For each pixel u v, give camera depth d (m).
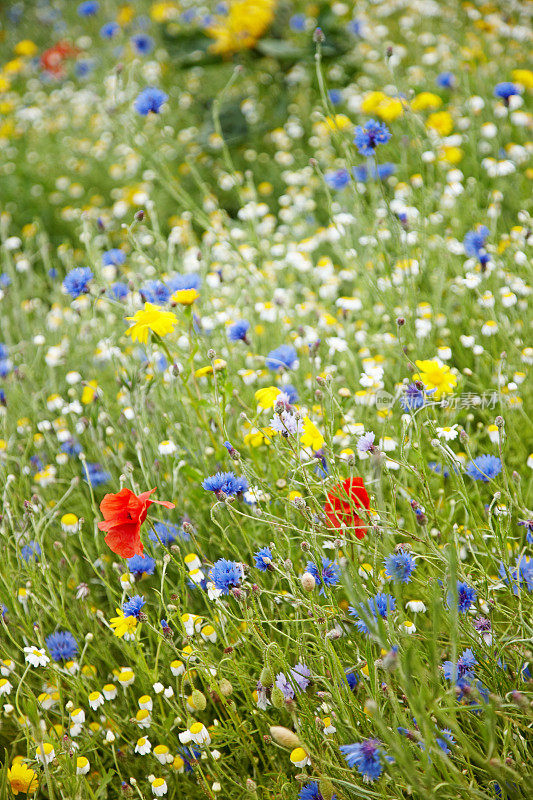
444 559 4.33
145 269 5.07
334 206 5.03
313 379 4.64
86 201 7.19
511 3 7.33
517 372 4.65
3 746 4.47
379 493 4.23
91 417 4.76
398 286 4.84
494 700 4.23
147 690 4.44
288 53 7.14
